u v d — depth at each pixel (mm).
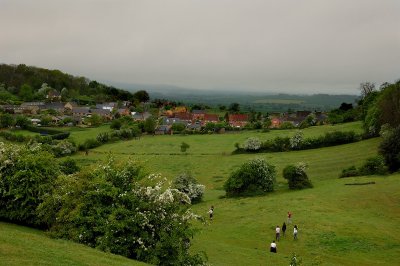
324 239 47188
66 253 23094
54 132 158250
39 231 35906
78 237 29109
